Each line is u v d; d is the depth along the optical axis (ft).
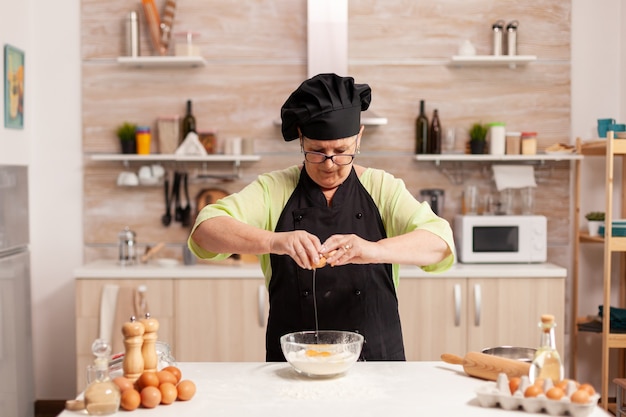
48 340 14.85
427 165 14.62
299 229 7.08
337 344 6.00
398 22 14.52
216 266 13.56
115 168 14.71
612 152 12.35
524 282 12.95
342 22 13.94
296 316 7.09
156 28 14.23
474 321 12.98
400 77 14.55
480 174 14.61
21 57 14.01
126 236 13.91
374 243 6.23
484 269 12.98
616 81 14.53
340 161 6.75
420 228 6.59
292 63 14.57
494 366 5.84
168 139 14.37
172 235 14.74
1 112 13.20
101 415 5.11
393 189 7.18
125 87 14.64
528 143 13.96
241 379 6.03
